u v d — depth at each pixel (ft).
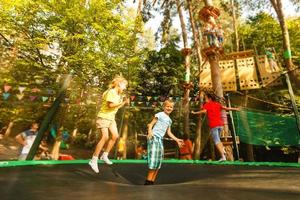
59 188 9.54
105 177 13.75
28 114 24.23
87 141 28.02
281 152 44.24
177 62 59.21
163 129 13.12
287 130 24.11
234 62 40.50
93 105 27.09
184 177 14.38
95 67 37.27
